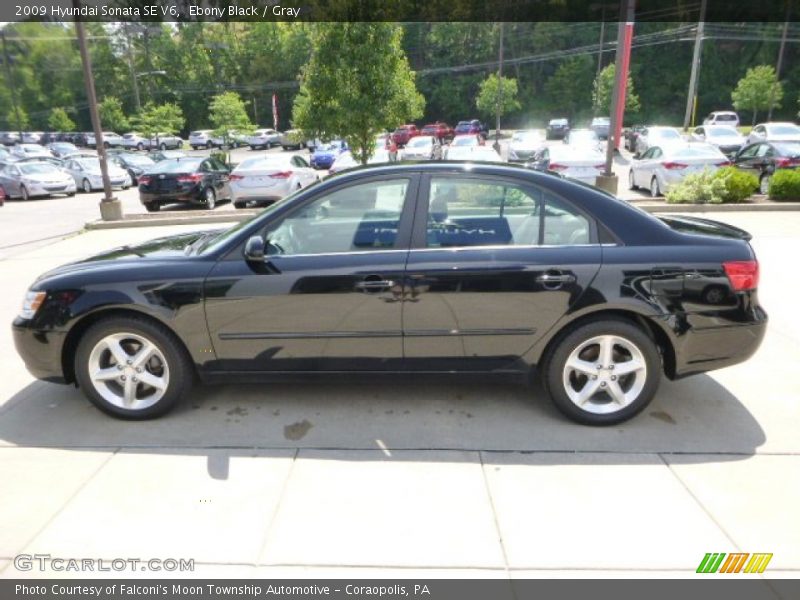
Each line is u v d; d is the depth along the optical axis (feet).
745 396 12.89
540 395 13.08
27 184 64.28
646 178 48.11
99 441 11.34
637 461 10.41
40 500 9.51
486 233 11.46
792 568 7.86
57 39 203.41
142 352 11.91
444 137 166.81
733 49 196.44
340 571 7.91
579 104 203.10
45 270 26.89
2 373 14.80
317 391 13.39
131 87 204.23
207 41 203.21
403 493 9.57
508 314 11.27
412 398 13.00
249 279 11.42
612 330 11.23
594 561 8.02
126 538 8.60
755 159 46.52
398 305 11.32
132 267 11.90
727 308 11.18
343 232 11.65
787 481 9.74
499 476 10.01
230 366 11.93
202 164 49.60
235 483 9.91
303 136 36.55
